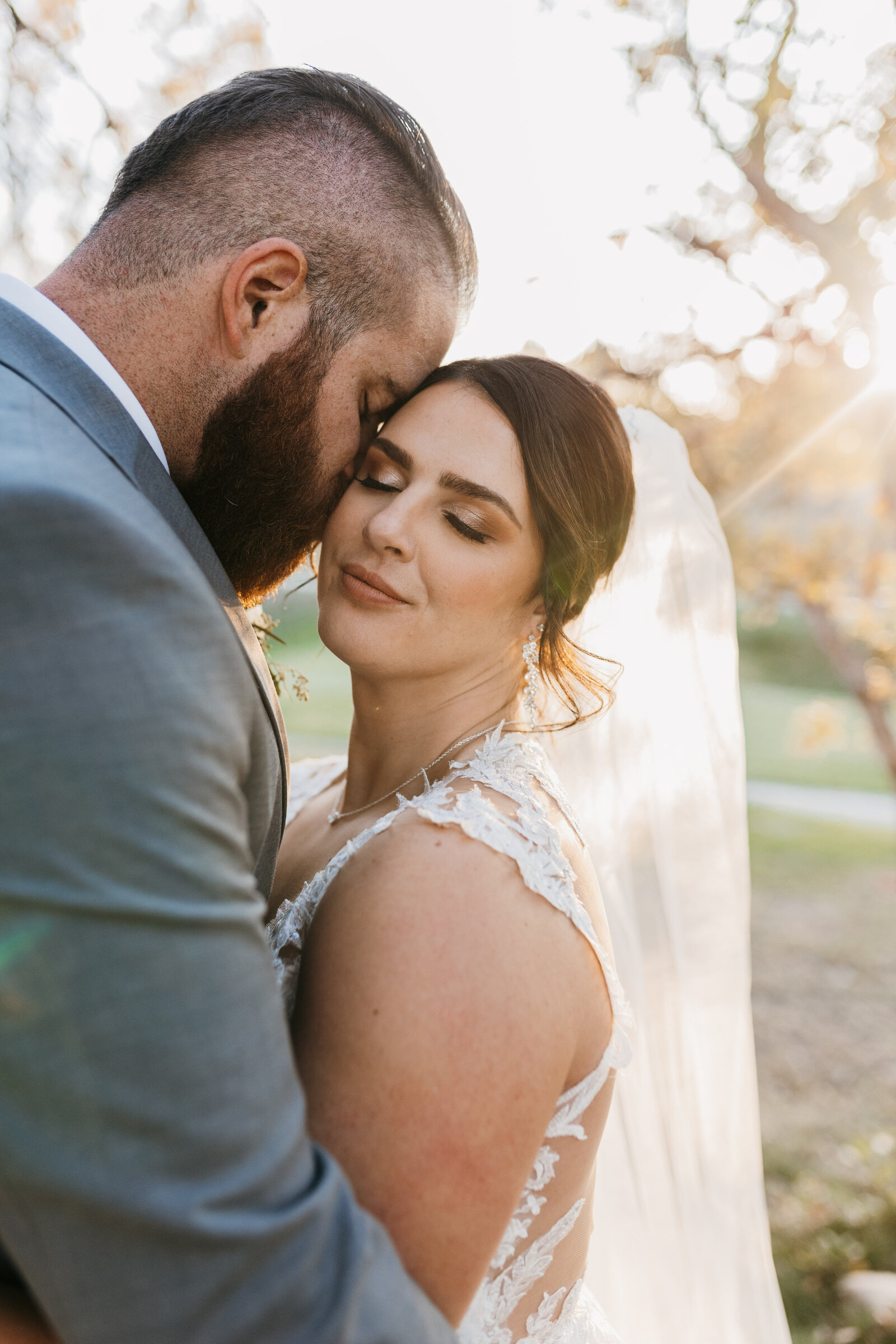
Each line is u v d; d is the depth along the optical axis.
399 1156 1.08
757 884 9.76
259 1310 0.82
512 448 1.60
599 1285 2.04
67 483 0.91
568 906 1.30
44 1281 0.83
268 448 1.45
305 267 1.36
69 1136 0.79
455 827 1.29
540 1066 1.17
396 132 1.48
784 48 3.70
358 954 1.18
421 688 1.69
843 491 5.11
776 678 23.45
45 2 2.88
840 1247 4.14
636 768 2.18
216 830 0.89
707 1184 2.08
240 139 1.36
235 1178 0.82
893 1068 5.92
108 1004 0.80
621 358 4.45
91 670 0.85
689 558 2.29
